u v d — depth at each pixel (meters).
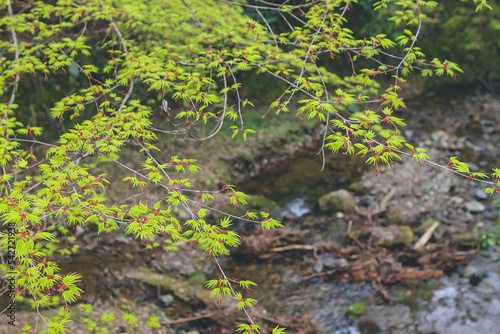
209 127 6.17
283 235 5.02
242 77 6.66
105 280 4.27
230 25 4.30
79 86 5.64
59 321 2.54
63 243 4.53
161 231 2.40
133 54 3.77
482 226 5.05
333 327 4.00
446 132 6.81
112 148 2.71
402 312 4.11
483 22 7.88
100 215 2.29
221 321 4.04
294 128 6.64
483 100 7.60
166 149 5.81
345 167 6.18
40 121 5.46
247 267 4.65
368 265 4.58
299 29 3.76
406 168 6.07
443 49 7.86
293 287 4.41
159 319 4.00
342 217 5.26
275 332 2.40
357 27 7.25
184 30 4.62
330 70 7.15
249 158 6.07
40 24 3.94
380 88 7.34
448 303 4.16
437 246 4.75
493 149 6.42
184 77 3.16
